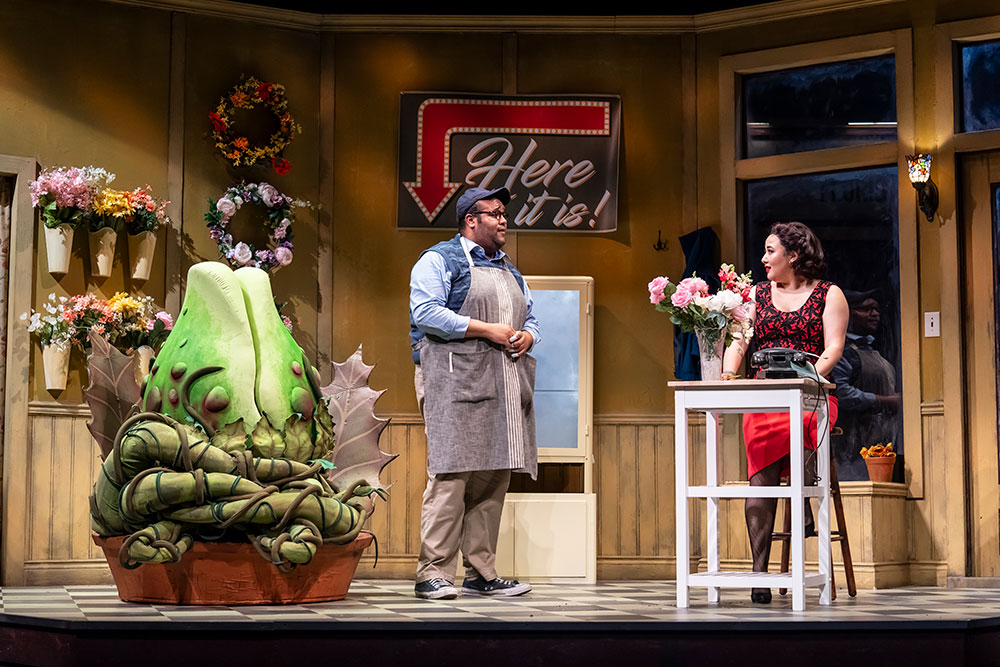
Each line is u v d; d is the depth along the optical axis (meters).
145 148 7.10
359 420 5.37
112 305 6.66
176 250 7.12
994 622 3.98
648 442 7.30
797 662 3.83
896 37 6.99
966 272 6.87
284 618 3.97
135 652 3.79
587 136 7.45
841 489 6.28
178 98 7.18
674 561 7.23
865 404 7.07
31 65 6.85
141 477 4.56
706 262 7.23
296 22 7.46
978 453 6.78
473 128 7.45
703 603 4.92
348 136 7.43
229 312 4.84
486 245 5.50
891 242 7.10
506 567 6.73
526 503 6.77
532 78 7.46
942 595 5.66
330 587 4.87
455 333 5.19
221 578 4.64
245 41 7.34
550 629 3.83
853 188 7.21
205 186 7.21
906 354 6.88
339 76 7.48
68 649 3.85
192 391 4.75
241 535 4.68
